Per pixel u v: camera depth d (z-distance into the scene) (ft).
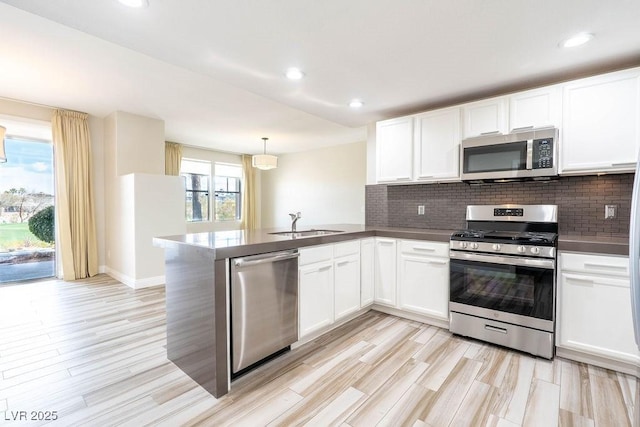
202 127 18.07
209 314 6.00
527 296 7.52
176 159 22.43
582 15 5.60
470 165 9.20
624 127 7.09
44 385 6.27
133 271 13.62
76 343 8.19
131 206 13.70
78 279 15.03
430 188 11.36
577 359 7.24
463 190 10.59
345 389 6.15
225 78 8.44
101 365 7.06
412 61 7.45
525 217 9.09
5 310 10.72
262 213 29.40
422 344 8.15
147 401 5.77
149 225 13.97
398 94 9.61
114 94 12.62
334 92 9.46
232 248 6.07
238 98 13.10
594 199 8.29
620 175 7.95
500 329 7.91
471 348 7.93
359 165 22.56
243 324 6.40
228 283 6.12
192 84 11.54
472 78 8.43
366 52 7.02
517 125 8.50
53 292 12.88
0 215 14.28
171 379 6.51
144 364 7.13
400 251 9.87
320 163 24.97
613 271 6.63
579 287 7.02
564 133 7.84
